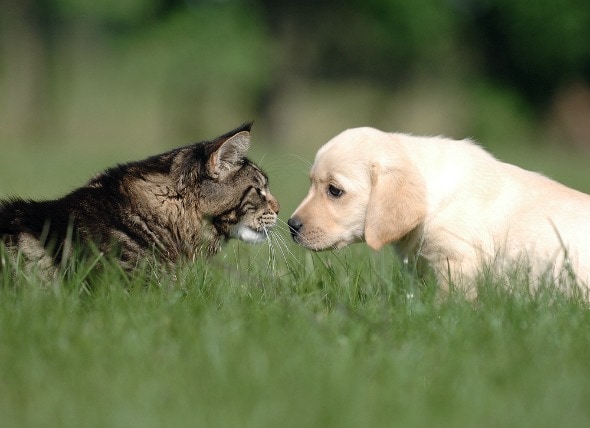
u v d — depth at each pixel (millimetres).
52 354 8094
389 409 7133
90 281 10297
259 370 7711
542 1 67125
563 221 11141
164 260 11258
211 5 62656
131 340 8328
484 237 11273
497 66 71938
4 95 64812
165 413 7059
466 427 6918
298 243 11820
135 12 60531
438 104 73062
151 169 11562
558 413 7082
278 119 65562
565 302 10023
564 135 70625
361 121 73312
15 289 9891
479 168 11578
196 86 63812
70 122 67875
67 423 6844
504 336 8836
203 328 8703
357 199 11547
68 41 68500
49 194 23516
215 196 11875
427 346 8688
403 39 66562
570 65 69250
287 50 65375
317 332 8805
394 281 11164
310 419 6895
